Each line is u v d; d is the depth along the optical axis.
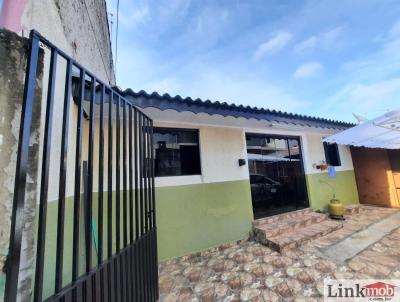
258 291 2.95
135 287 2.08
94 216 3.47
